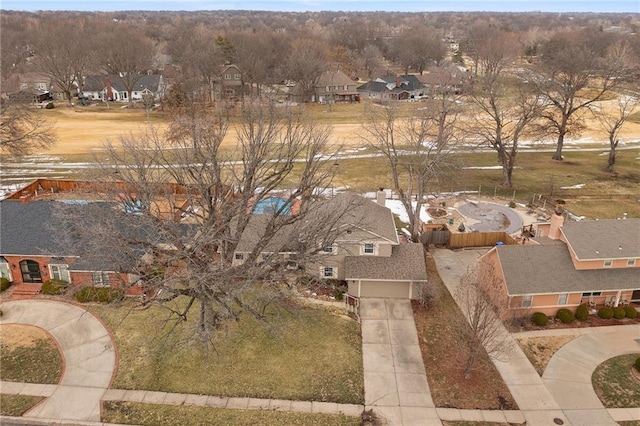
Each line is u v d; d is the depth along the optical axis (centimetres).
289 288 2570
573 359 2542
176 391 2266
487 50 9319
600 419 2175
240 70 9625
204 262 2405
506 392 2323
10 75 9744
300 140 4662
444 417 2169
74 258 2923
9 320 2675
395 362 2500
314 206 2989
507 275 2831
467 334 2430
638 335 2739
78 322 2677
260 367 2425
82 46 9938
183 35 13850
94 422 2086
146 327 2652
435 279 3303
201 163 3094
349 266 3027
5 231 3045
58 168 5469
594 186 5112
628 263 2934
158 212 2692
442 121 4359
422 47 13238
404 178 5247
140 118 8144
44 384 2272
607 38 13100
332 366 2452
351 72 12569
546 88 5700
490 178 5372
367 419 2145
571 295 2858
